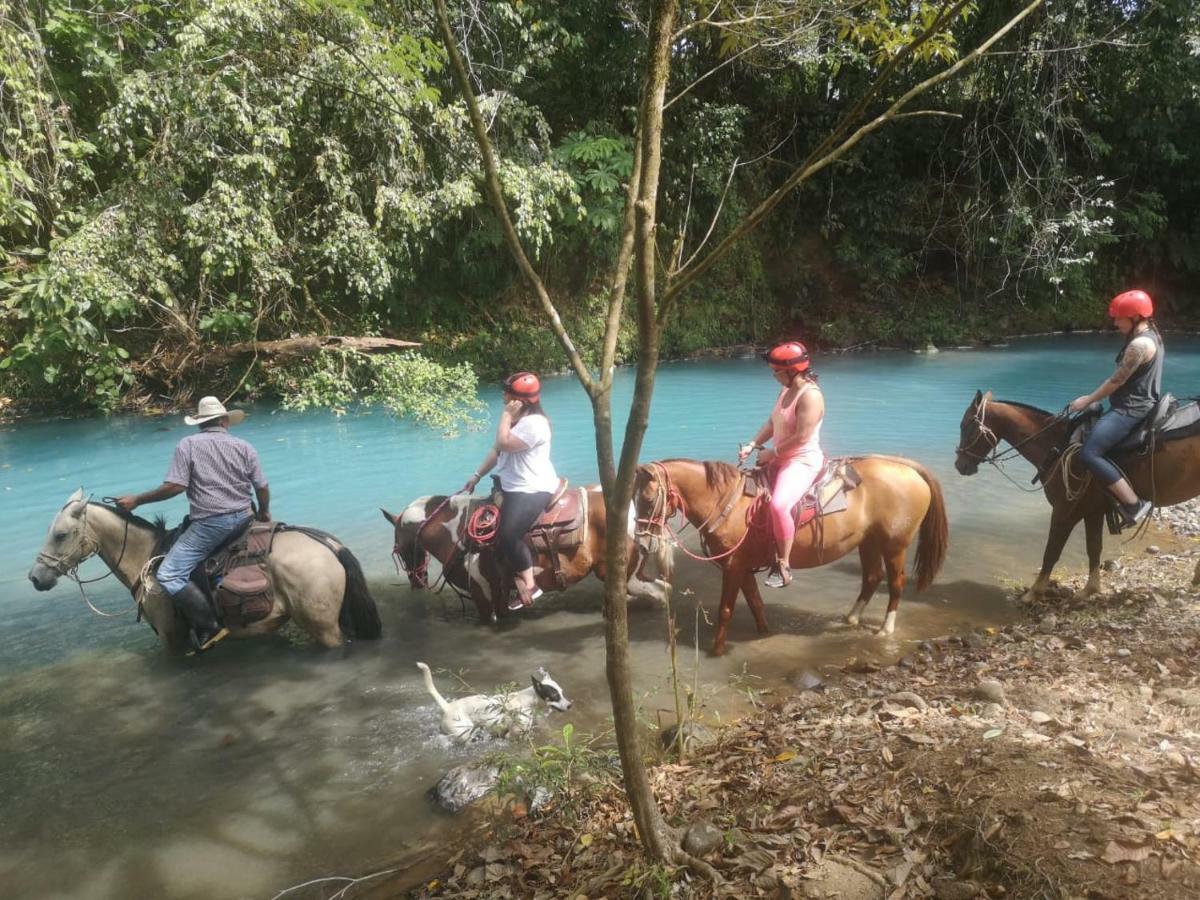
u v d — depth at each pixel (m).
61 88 14.37
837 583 7.31
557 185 16.09
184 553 5.63
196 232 13.80
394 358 14.78
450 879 3.70
